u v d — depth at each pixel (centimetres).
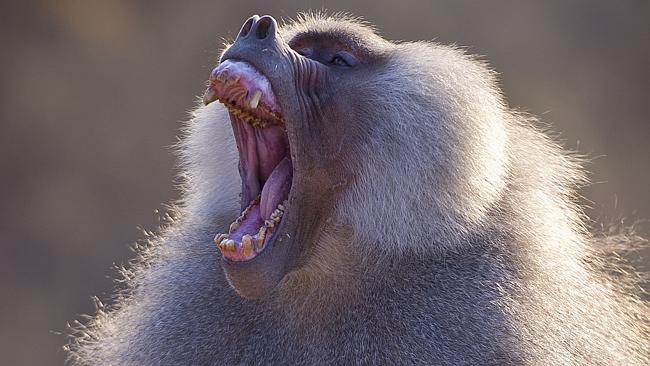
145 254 1183
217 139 1134
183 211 1184
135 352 1066
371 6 3162
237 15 3212
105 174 3075
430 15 3180
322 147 1047
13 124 3084
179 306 1067
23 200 3002
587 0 3266
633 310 1158
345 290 1038
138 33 3275
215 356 1043
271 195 1054
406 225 1032
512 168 1103
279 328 1045
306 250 1045
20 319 2797
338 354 1014
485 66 1147
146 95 3189
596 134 3084
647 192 2983
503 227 1046
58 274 2906
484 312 979
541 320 990
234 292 1058
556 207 1109
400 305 1007
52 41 3244
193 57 3222
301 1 3169
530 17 3225
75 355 1201
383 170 1049
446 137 1041
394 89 1070
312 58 1113
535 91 3142
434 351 972
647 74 3175
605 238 1254
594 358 1005
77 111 3145
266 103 1010
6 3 3209
